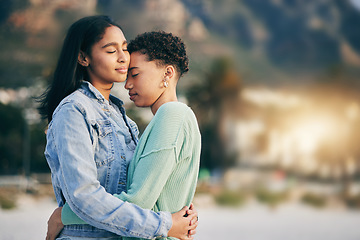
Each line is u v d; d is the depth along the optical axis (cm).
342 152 7919
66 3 3619
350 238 1538
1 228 1464
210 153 5119
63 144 195
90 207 189
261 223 1942
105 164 208
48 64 3600
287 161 8581
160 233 197
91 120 206
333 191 4688
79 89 216
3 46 4788
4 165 5325
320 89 8575
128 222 192
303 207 3131
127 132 228
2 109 5159
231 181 5297
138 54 223
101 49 216
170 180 209
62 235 208
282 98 10288
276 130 8800
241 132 8044
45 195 3041
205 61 4950
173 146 205
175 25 13888
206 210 2600
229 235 1469
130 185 203
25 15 4953
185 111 215
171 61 223
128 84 226
